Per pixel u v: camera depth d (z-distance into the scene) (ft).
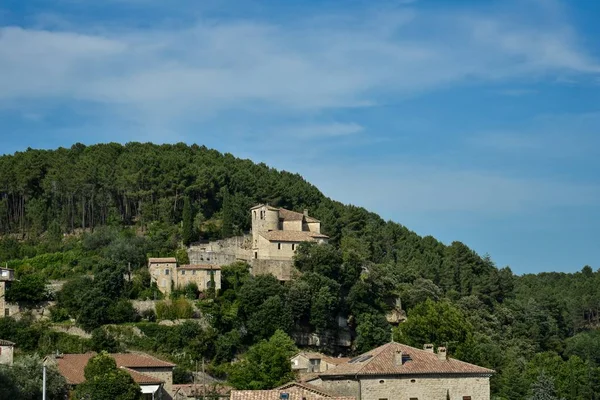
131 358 566.36
